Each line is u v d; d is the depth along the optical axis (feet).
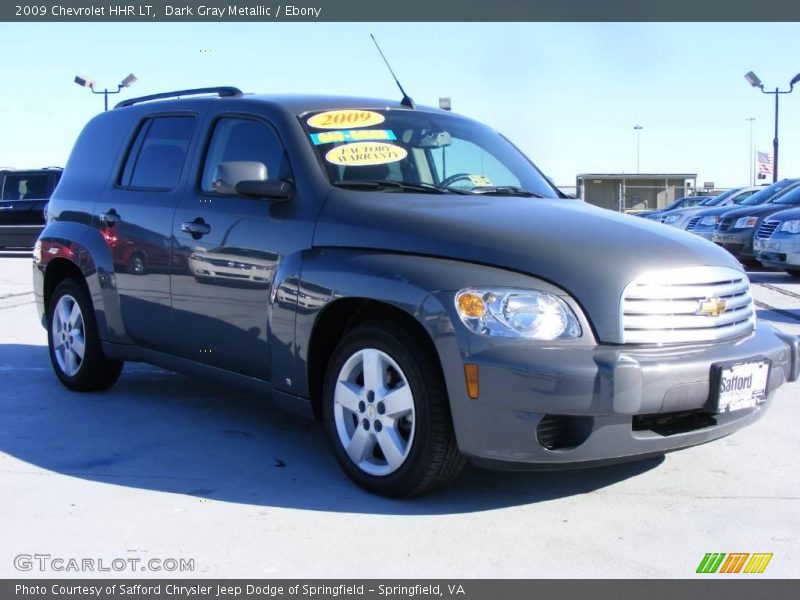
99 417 17.16
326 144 14.78
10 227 59.98
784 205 49.16
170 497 12.73
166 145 17.35
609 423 11.57
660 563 10.70
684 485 13.48
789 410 17.87
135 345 17.54
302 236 13.82
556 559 10.78
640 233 13.03
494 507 12.48
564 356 11.35
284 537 11.34
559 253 12.00
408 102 17.12
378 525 11.76
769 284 41.86
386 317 12.79
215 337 15.40
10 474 13.66
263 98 15.97
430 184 14.99
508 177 16.42
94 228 18.15
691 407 11.96
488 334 11.47
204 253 15.37
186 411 17.67
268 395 14.69
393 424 12.55
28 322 29.96
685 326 12.14
